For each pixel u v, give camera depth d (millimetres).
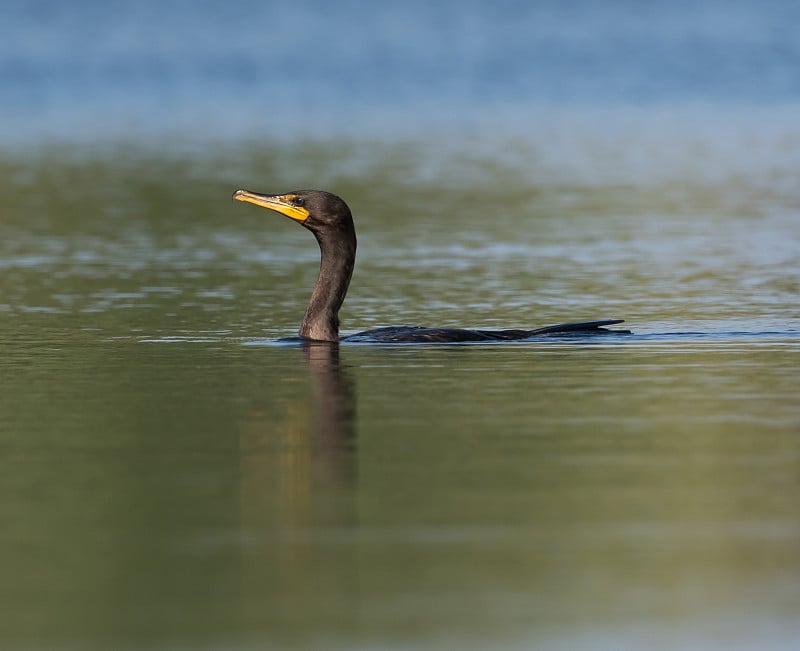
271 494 11469
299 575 9664
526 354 17500
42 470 12258
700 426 13617
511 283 24453
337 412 14344
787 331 19234
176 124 58625
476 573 9672
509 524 10648
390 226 32688
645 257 27250
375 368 16641
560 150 48719
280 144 51438
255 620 8945
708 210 34312
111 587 9508
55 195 38844
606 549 10094
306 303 22500
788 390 15219
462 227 32281
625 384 15594
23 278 25250
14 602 9289
